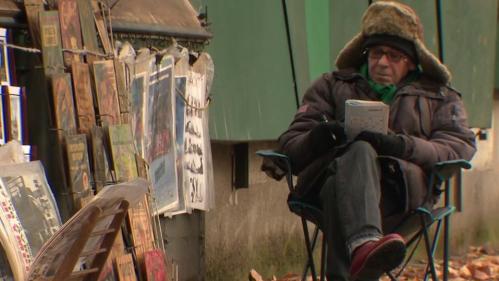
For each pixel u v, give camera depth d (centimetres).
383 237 1098
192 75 1315
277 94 1848
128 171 1092
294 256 2047
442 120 1329
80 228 861
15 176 952
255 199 1931
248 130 1759
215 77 1678
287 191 2031
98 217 864
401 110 1325
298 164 1288
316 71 1966
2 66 1035
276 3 1850
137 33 1221
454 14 2459
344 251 1176
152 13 1261
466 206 2697
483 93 2611
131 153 1097
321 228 1276
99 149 1074
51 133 1066
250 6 1781
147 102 1211
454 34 2459
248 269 1906
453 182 2605
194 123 1325
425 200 1250
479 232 2778
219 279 1822
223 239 1834
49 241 835
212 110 1664
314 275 1276
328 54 2006
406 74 1367
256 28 1794
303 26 1927
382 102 1308
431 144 1259
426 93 1338
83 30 1101
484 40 2609
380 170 1228
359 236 1116
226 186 1842
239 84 1742
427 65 1341
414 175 1227
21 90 1037
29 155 1034
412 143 1237
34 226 950
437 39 2402
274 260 1986
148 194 1137
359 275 1111
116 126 1090
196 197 1327
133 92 1189
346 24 2067
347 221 1130
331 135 1249
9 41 1055
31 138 1079
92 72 1098
